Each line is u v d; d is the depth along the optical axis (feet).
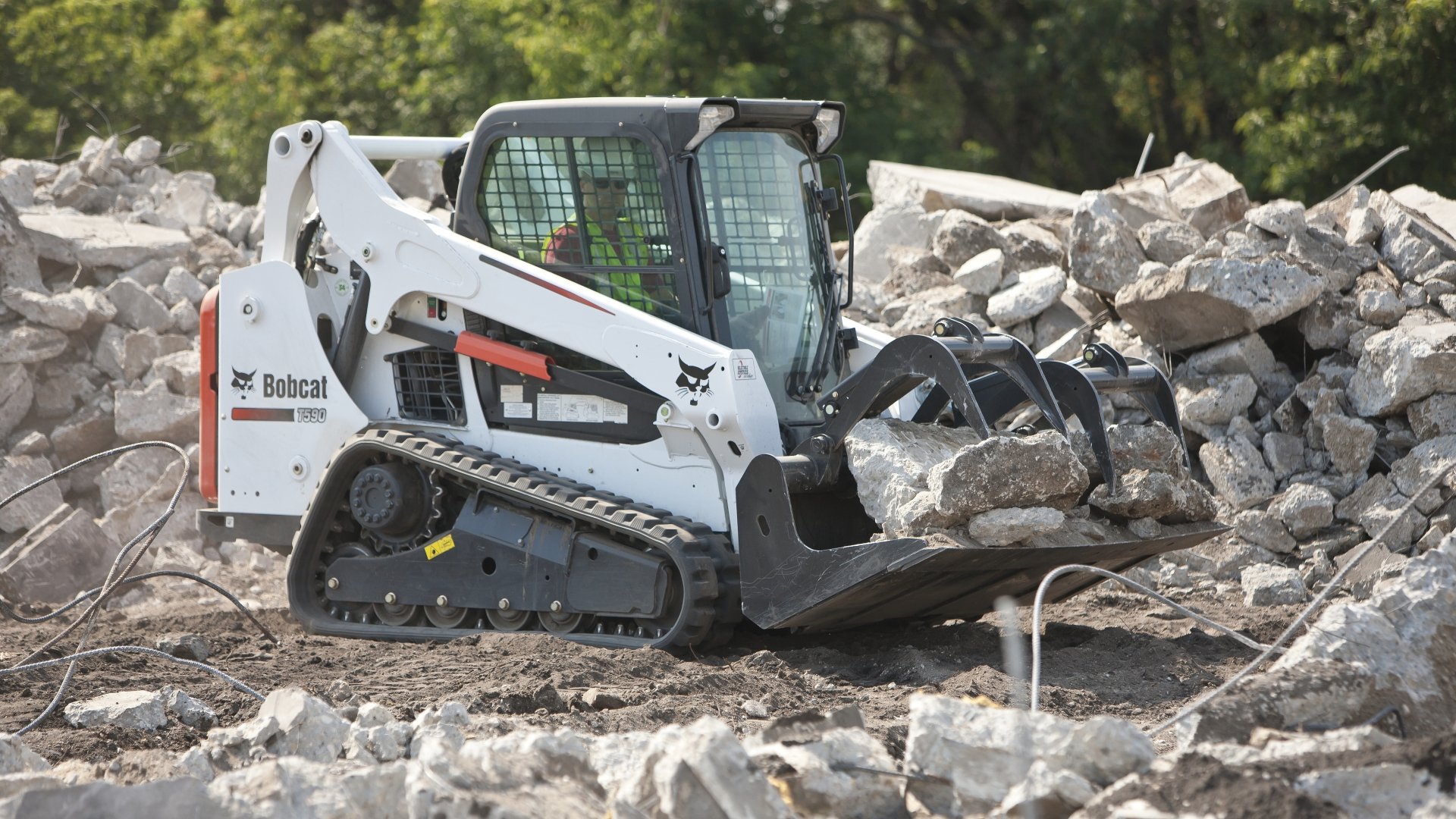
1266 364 71.77
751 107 53.21
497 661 48.57
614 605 51.60
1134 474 50.19
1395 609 34.22
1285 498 66.08
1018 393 55.11
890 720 39.78
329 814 26.53
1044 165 225.56
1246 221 79.71
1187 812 24.50
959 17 226.17
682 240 52.31
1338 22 161.68
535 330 53.67
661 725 39.24
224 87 205.36
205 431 61.98
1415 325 69.36
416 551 56.18
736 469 51.08
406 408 58.95
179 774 31.40
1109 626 56.95
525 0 187.93
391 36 214.48
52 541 68.64
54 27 203.31
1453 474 62.28
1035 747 27.55
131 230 95.91
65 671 47.11
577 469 54.80
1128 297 73.72
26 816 25.57
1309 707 31.53
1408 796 25.16
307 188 60.18
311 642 54.70
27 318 83.56
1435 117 152.56
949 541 44.39
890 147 191.62
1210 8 174.19
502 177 55.98
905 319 80.48
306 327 59.16
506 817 25.44
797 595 47.29
